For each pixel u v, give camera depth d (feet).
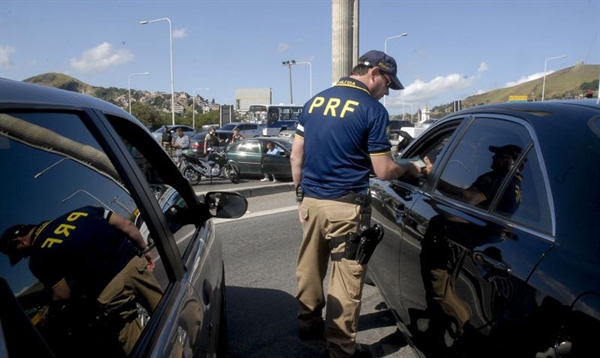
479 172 9.30
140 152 8.18
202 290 7.55
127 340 5.04
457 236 8.61
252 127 122.42
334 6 39.19
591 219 6.37
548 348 5.85
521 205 7.64
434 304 9.18
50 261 4.55
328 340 10.64
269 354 12.01
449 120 11.98
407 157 13.66
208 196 10.46
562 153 7.36
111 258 5.41
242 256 20.44
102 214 5.56
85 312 4.76
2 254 4.06
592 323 5.47
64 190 5.12
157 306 5.87
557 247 6.47
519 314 6.41
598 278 5.72
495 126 9.49
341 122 10.11
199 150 74.02
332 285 10.59
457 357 8.00
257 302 15.30
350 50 39.50
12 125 4.63
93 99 6.82
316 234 11.01
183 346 5.75
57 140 5.25
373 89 10.68
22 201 4.47
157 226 6.75
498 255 7.26
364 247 10.14
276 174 50.49
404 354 11.88
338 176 10.27
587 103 8.58
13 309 3.69
